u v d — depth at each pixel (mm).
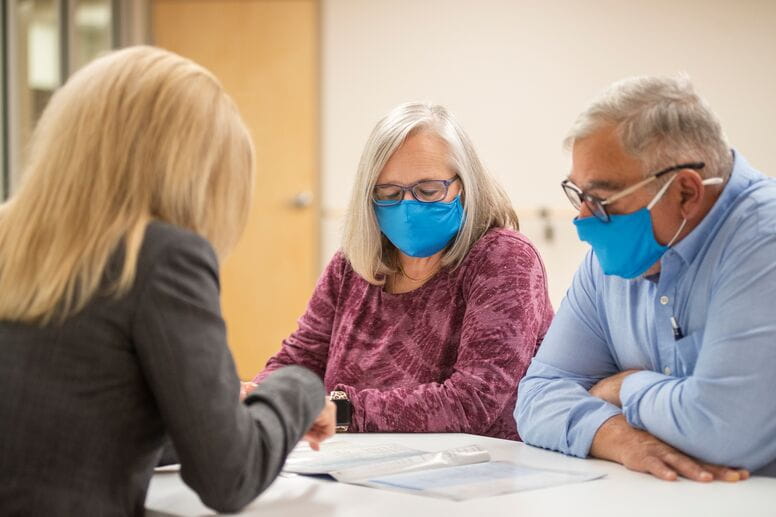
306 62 5414
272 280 5488
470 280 1980
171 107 1146
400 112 1999
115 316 1067
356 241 2018
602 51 5016
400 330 2021
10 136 4664
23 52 4773
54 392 1059
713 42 4832
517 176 5168
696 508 1156
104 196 1110
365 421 1782
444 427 1799
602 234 1452
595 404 1538
